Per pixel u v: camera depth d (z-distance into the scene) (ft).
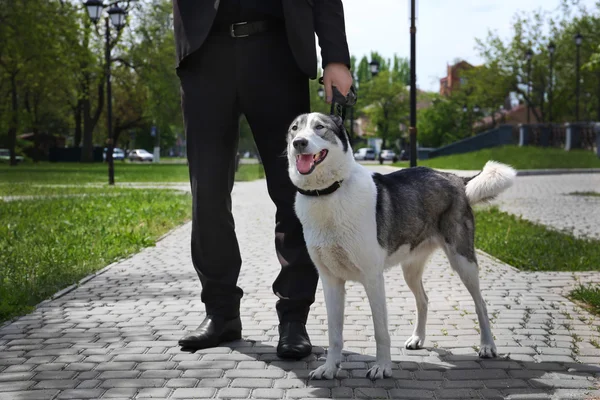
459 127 254.47
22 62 139.23
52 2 137.90
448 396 11.76
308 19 14.08
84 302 19.89
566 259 26.63
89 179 99.55
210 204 14.61
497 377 12.82
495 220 40.14
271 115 14.48
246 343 15.19
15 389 12.21
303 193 12.70
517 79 179.42
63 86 155.63
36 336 16.02
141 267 26.27
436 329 16.62
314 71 14.24
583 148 128.67
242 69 14.32
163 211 47.37
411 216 13.87
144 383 12.46
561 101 180.04
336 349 12.98
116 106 210.18
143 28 164.45
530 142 136.56
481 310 14.44
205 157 14.56
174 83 167.94
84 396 11.80
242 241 34.06
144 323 17.26
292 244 14.57
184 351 14.57
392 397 11.72
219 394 11.85
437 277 23.56
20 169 139.03
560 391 11.95
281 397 11.71
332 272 13.12
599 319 17.42
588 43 162.91
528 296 20.27
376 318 12.87
